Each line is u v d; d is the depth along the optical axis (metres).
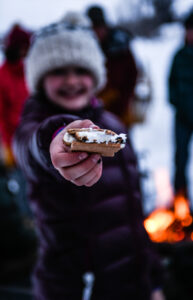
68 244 0.71
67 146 0.41
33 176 0.68
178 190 2.06
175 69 2.03
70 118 0.55
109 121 0.86
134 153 0.83
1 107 1.99
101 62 0.97
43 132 0.53
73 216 0.71
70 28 0.93
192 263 1.31
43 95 0.87
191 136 2.10
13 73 2.00
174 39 4.22
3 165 1.79
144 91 2.05
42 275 0.74
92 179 0.43
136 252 0.75
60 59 0.88
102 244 0.71
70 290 0.71
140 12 3.89
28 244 1.60
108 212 0.72
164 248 1.51
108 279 0.71
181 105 2.03
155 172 2.47
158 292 0.82
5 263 1.53
